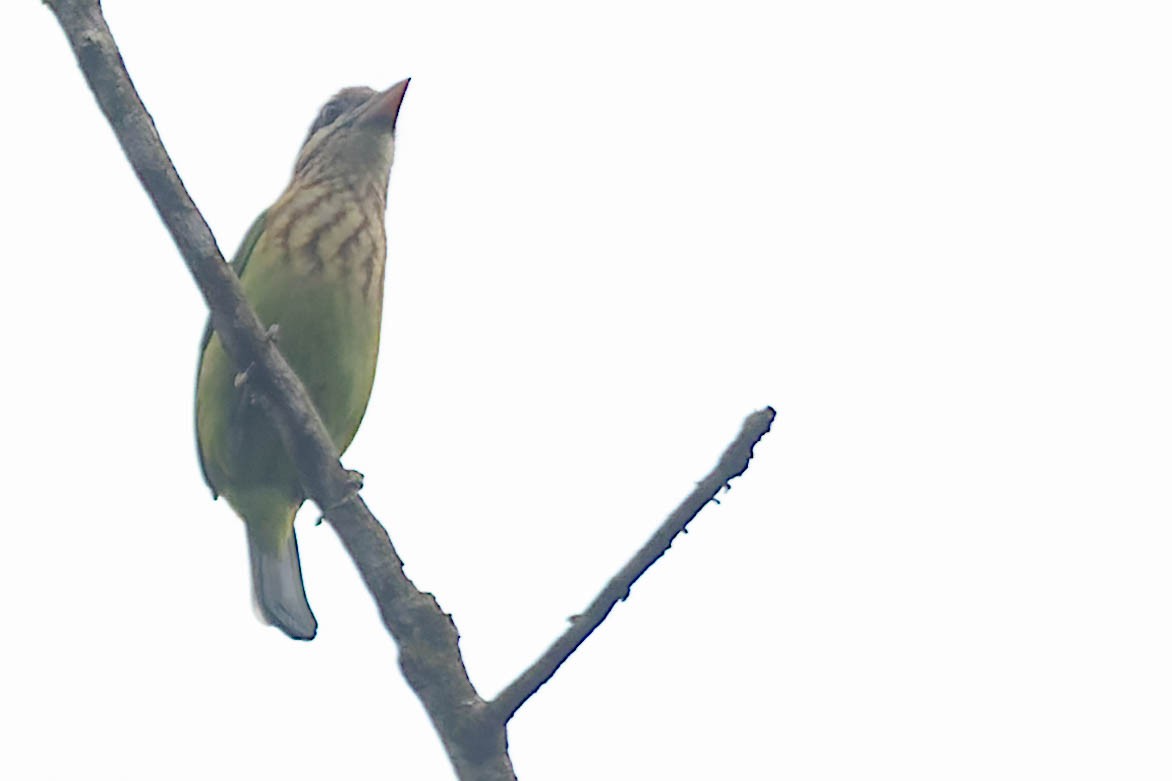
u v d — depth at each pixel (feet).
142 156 24.68
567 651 22.09
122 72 24.75
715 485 21.91
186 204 24.80
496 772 22.43
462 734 22.44
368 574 24.20
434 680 22.91
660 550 21.89
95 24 24.77
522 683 22.22
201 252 24.90
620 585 22.04
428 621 23.41
